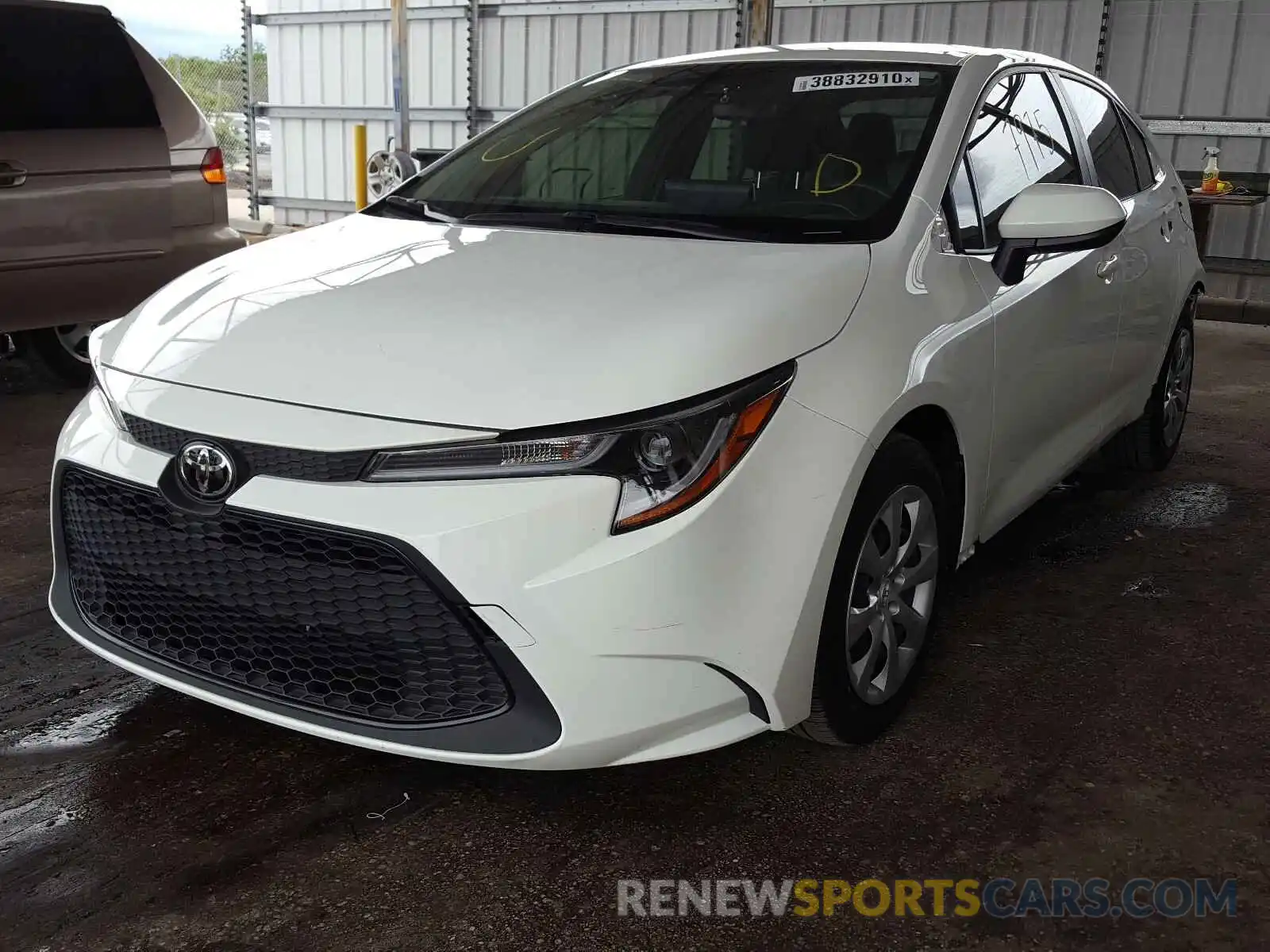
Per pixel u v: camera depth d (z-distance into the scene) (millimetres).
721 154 2773
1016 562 3527
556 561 1805
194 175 4781
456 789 2250
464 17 11820
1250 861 2082
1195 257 4254
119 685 2623
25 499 3807
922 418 2375
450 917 1882
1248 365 6785
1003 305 2609
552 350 1945
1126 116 3953
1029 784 2307
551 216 2684
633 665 1857
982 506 2691
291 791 2229
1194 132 9055
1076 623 3082
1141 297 3619
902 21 9883
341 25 12406
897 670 2422
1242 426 5266
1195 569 3494
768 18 9766
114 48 4559
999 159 2836
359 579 1888
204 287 2410
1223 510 4055
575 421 1826
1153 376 3992
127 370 2148
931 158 2592
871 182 2566
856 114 2770
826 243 2369
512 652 1828
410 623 1887
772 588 1954
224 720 2488
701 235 2463
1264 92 8781
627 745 1905
